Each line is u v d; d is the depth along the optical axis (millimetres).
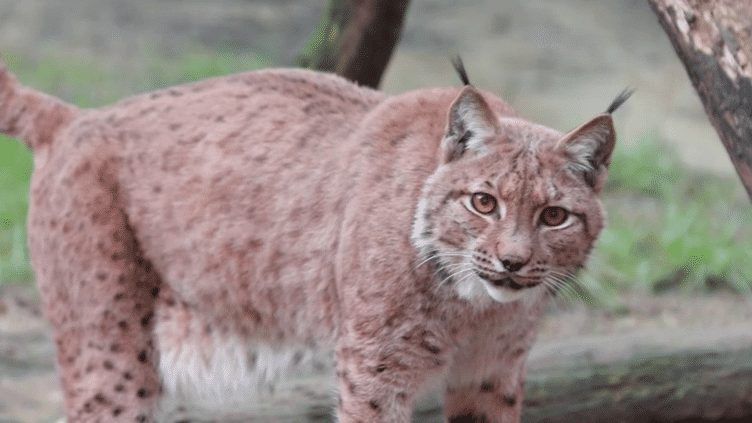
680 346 10969
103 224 7875
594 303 14195
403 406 7383
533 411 9859
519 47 26609
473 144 6734
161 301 8109
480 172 6637
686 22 6078
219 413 9859
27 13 26234
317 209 7617
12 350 12430
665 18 6258
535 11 28797
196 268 7957
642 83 24953
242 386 8305
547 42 27000
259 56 24766
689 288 14953
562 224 6715
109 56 24281
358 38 11312
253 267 7848
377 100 8094
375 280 7086
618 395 10086
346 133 7738
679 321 13781
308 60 11508
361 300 7156
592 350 10883
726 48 5895
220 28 26625
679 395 10117
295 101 8023
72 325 8086
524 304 7258
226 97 8133
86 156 7953
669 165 19516
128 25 26375
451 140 6766
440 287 7000
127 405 8031
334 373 7828
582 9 29203
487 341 7508
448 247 6789
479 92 6637
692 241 15828
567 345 11086
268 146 7859
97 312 7922
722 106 6016
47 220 8055
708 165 20531
